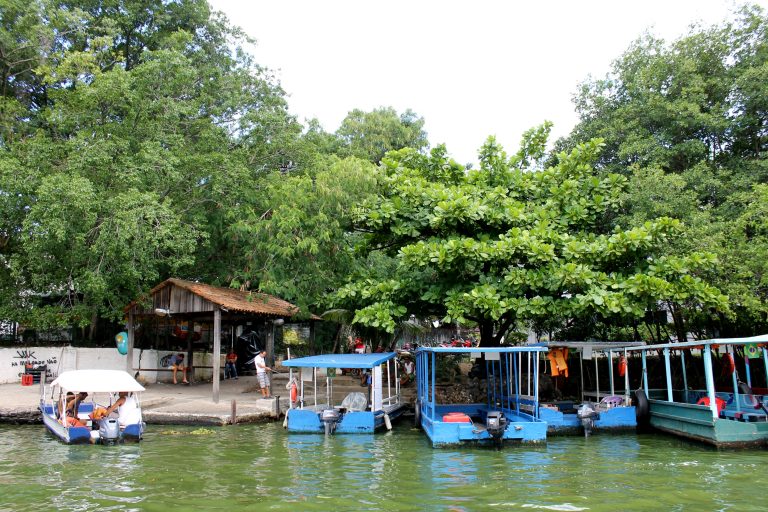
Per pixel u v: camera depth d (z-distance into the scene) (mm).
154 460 11594
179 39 22625
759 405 14555
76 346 23969
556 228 16469
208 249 23875
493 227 16641
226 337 28359
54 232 17531
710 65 21266
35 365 22109
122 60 22516
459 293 15555
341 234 18375
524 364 19812
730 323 18734
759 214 16672
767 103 19453
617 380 22016
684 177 19156
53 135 22016
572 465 11180
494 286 15273
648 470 10711
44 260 19500
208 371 25844
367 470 10719
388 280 17328
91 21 23250
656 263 15055
